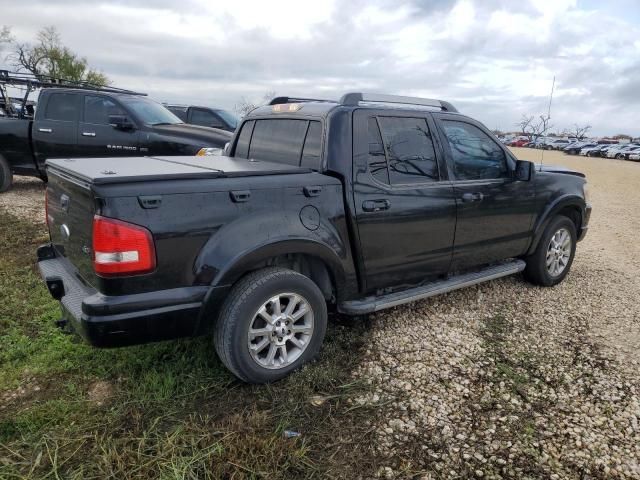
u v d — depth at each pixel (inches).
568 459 103.3
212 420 109.7
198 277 109.8
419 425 112.0
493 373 134.8
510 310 178.2
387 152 141.9
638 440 109.7
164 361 132.0
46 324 151.9
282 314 122.4
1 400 115.5
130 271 101.7
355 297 142.6
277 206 119.8
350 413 115.0
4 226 263.1
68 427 105.8
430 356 142.5
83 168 117.7
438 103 161.9
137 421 107.8
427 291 154.8
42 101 335.3
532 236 186.5
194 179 111.1
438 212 151.6
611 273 230.7
